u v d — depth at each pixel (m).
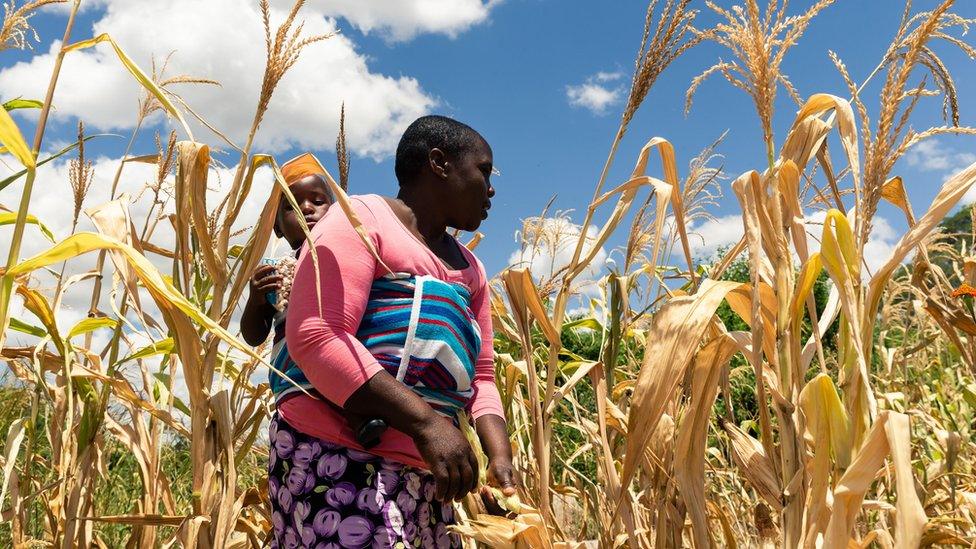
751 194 1.90
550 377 2.34
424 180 2.13
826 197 2.34
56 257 1.75
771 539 1.97
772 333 1.94
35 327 2.53
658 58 2.21
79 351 2.68
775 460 1.89
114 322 2.65
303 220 1.77
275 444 1.99
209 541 2.17
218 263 2.15
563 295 2.32
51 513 2.53
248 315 2.27
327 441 1.89
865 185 1.84
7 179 1.91
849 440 1.76
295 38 2.08
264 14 2.07
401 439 1.90
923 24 1.69
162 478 2.71
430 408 1.80
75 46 1.92
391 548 1.82
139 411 2.68
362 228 1.80
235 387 2.42
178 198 2.13
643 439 1.85
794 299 1.87
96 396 2.44
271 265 2.23
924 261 2.36
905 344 3.62
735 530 3.00
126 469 3.73
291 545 1.89
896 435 1.50
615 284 2.49
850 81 1.95
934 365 4.15
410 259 1.98
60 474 2.43
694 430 2.02
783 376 1.84
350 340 1.81
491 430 2.20
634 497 2.54
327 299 1.83
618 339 2.46
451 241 2.28
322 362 1.79
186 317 2.09
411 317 1.92
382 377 1.79
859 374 1.80
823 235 1.83
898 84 1.74
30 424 2.41
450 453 1.76
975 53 1.73
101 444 2.59
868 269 1.96
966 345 2.46
